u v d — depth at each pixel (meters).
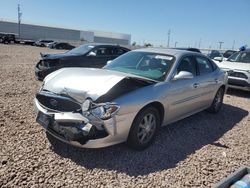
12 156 3.78
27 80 9.37
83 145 3.70
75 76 4.26
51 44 45.81
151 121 4.39
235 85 9.39
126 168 3.75
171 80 4.75
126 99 3.86
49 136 4.50
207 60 6.29
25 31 81.00
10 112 5.55
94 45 10.32
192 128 5.56
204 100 5.97
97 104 3.69
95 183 3.35
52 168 3.58
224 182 3.27
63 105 3.90
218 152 4.49
